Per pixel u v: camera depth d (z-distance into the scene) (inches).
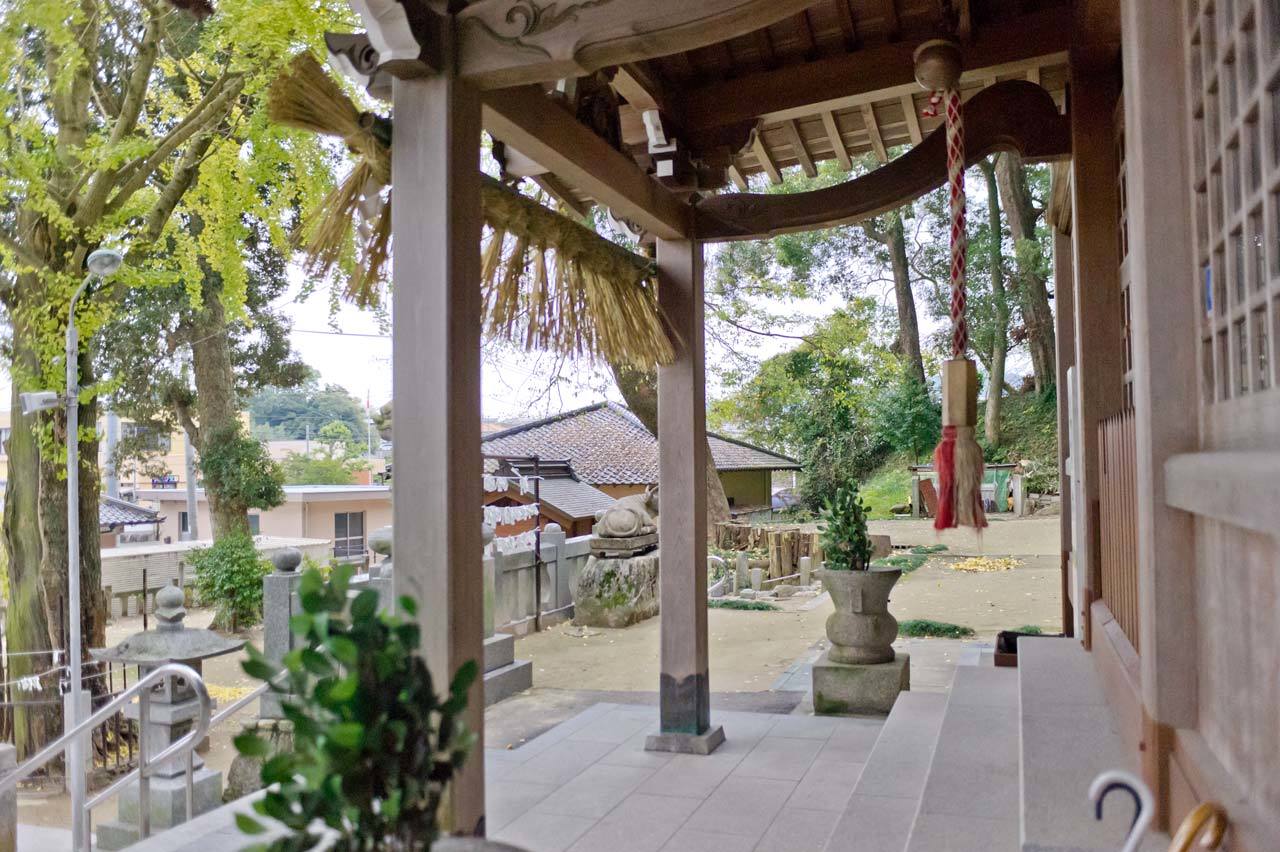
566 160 125.3
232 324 608.4
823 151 215.0
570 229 132.8
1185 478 68.9
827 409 966.4
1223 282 70.0
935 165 158.1
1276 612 53.6
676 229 161.6
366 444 1871.3
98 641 348.5
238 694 369.7
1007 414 949.2
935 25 154.0
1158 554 75.5
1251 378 61.4
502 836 126.1
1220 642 66.6
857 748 164.7
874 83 160.1
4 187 291.7
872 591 196.5
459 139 99.7
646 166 170.2
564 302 135.0
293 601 239.9
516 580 350.9
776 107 166.6
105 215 329.4
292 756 48.4
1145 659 78.0
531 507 369.7
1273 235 55.9
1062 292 226.5
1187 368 76.1
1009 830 94.5
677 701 164.6
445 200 97.3
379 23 94.3
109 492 1035.9
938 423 950.4
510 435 761.6
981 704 142.8
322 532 1023.6
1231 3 64.6
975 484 98.8
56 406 299.0
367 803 47.4
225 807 136.1
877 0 150.7
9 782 169.9
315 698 48.5
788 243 884.0
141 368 593.9
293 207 377.1
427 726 50.3
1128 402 135.7
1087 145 143.2
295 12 263.6
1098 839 72.4
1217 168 70.4
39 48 318.7
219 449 589.9
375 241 102.7
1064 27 145.2
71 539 286.7
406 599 52.4
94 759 320.8
